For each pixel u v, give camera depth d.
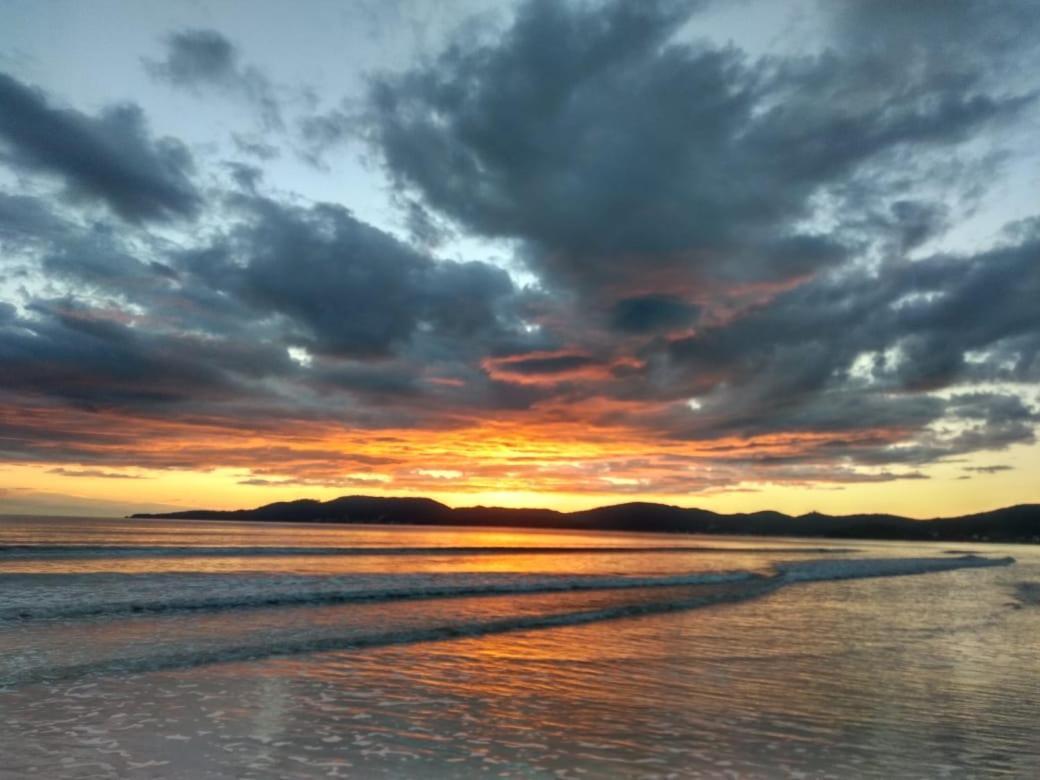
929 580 43.03
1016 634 20.69
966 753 9.27
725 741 9.52
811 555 79.06
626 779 7.98
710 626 20.23
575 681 13.02
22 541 54.03
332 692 11.59
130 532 84.75
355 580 29.78
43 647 14.27
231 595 23.03
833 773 8.34
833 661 15.52
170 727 9.38
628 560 56.16
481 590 27.41
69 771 7.66
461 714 10.58
